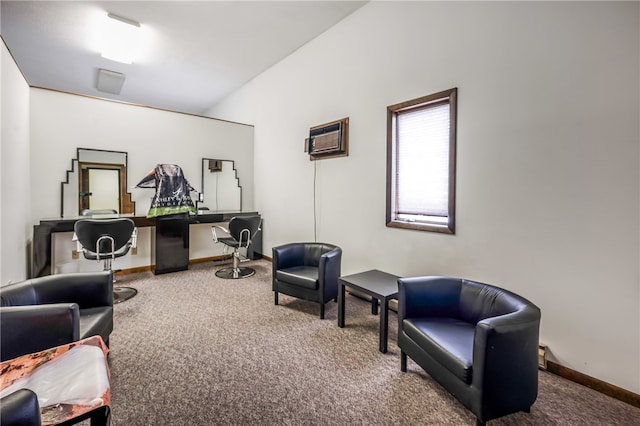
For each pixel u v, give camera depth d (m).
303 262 3.15
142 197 4.09
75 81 5.01
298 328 2.43
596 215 1.71
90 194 3.70
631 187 1.59
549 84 1.87
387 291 2.14
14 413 0.69
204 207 4.63
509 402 1.32
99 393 0.93
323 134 3.51
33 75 4.72
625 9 1.60
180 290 3.32
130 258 4.06
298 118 4.04
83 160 3.63
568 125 1.80
